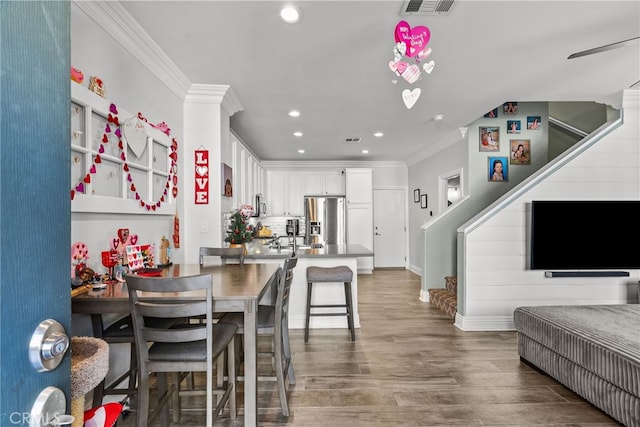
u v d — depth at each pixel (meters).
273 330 2.09
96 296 1.59
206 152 3.32
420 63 2.76
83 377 0.68
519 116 4.72
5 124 0.44
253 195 5.91
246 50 2.54
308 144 5.83
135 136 2.26
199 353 1.54
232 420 1.97
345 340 3.24
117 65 2.17
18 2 0.46
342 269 3.32
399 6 2.01
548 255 3.47
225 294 1.65
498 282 3.56
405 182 7.64
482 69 2.90
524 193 3.59
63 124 0.56
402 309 4.36
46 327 0.49
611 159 3.60
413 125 4.65
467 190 4.82
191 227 3.32
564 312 2.54
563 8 2.04
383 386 2.33
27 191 0.48
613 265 3.46
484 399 2.16
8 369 0.44
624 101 3.53
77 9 1.80
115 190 2.07
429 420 1.94
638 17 2.14
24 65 0.47
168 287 1.43
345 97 3.54
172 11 2.06
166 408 1.81
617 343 1.93
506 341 3.20
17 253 0.46
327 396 2.20
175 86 3.01
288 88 3.30
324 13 2.07
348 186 7.24
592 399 2.01
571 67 2.88
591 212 3.46
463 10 2.05
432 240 4.83
